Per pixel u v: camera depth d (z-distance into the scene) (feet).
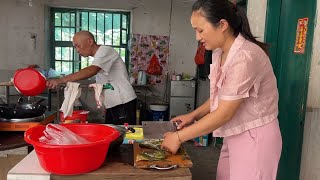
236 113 4.09
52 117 5.75
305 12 5.90
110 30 16.99
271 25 7.42
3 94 14.90
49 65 16.70
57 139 3.57
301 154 5.72
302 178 5.67
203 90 15.52
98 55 8.04
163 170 3.58
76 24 16.57
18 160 4.73
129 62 17.21
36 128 3.77
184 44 17.28
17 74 5.11
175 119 4.90
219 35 3.84
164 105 16.43
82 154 3.27
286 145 6.47
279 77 7.20
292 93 6.34
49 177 3.35
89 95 15.62
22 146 4.62
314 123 5.33
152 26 16.97
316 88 5.30
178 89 16.14
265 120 4.08
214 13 3.65
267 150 4.04
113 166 3.65
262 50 3.89
